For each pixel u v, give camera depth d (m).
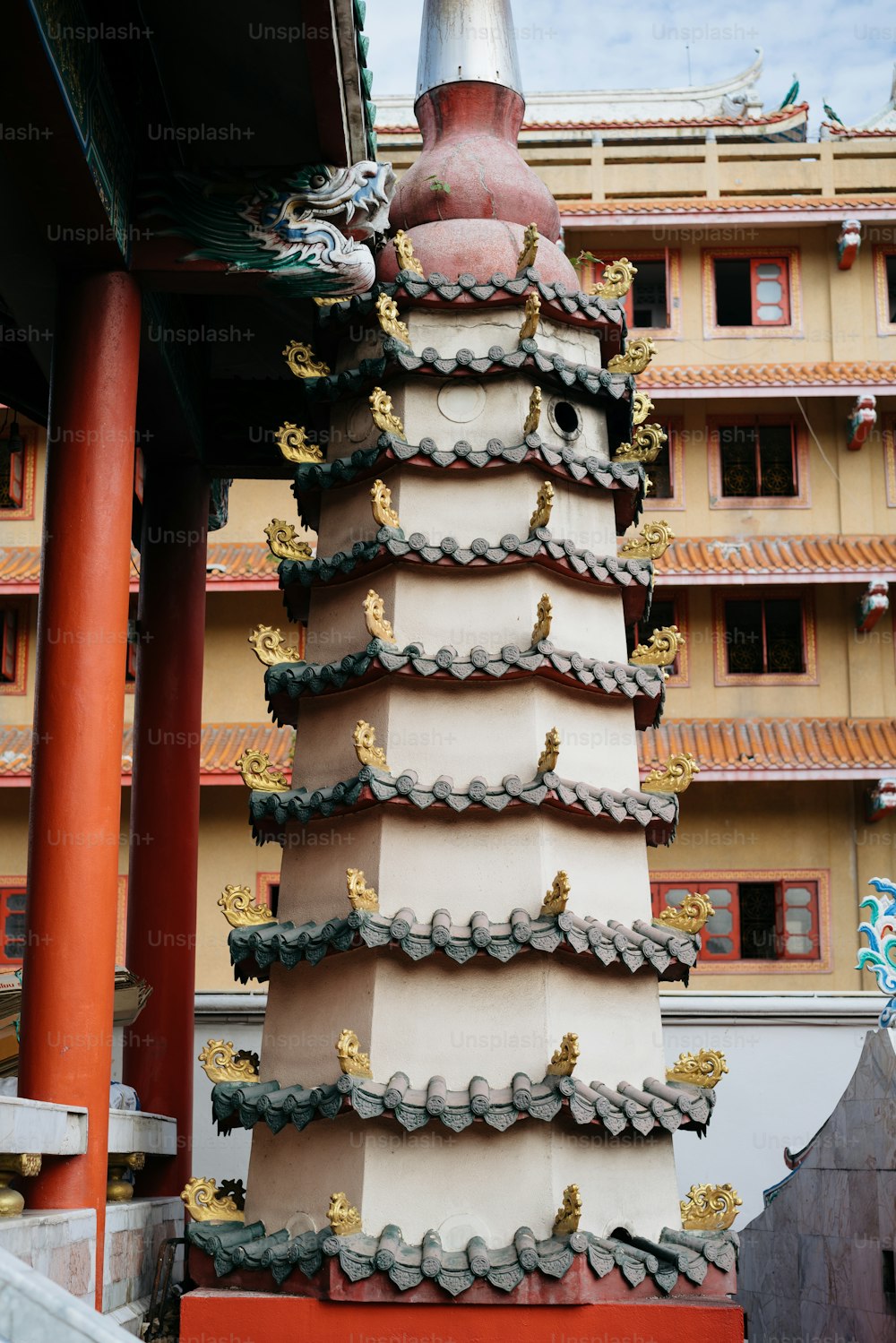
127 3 13.33
